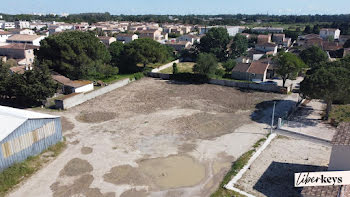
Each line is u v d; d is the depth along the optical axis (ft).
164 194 64.44
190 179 70.54
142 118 113.39
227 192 64.03
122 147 87.30
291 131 98.12
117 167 75.56
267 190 64.64
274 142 90.22
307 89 103.50
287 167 74.38
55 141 87.20
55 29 476.13
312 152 82.84
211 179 70.49
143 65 231.50
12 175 68.59
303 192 55.62
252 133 98.22
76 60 166.50
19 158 74.28
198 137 95.20
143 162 78.38
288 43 387.14
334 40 406.41
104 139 93.04
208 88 164.86
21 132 74.18
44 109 124.36
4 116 78.74
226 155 82.58
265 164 76.02
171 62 248.52
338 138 60.64
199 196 63.72
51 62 163.32
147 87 167.02
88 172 73.00
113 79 179.42
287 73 150.92
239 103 134.82
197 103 134.51
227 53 274.77
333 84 96.84
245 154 81.97
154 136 95.76
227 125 106.11
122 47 225.35
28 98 124.47
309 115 115.65
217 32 266.57
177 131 100.17
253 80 183.42
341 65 114.52
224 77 197.26
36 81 123.85
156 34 414.82
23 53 224.12
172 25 630.33
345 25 517.14
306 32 511.40
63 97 129.49
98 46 176.96
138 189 66.28
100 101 137.59
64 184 67.67
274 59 161.89
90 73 177.06
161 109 125.18
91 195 63.72
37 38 288.92
